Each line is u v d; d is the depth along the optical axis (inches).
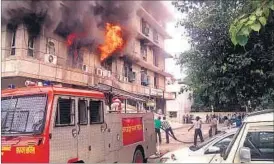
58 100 219.8
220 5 270.5
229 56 265.0
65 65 713.0
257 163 144.6
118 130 297.4
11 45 604.4
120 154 296.4
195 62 291.9
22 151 202.8
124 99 361.7
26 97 221.9
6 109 222.5
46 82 251.0
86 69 773.9
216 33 275.6
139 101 408.2
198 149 226.2
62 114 222.2
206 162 176.1
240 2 249.8
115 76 885.2
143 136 356.2
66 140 221.6
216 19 270.5
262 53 255.4
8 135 210.4
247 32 114.7
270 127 147.6
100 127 265.1
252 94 269.0
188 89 297.7
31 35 637.9
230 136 228.1
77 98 239.8
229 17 264.1
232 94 279.0
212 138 241.1
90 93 257.3
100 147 262.4
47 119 208.2
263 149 147.9
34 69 591.5
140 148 349.4
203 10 286.7
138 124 346.9
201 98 306.8
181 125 1109.7
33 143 201.9
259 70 251.0
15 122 215.5
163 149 538.0
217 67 276.1
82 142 238.8
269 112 154.3
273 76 252.1
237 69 265.4
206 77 286.4
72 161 224.7
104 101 277.0
